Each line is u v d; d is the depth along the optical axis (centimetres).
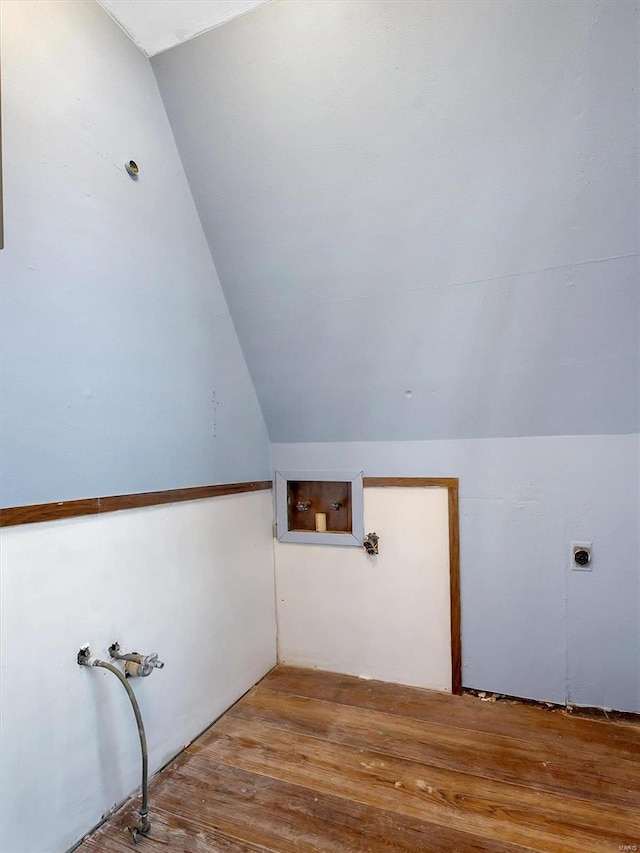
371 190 139
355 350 172
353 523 194
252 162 143
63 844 107
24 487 102
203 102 137
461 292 150
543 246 136
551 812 118
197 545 158
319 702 174
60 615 109
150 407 138
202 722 155
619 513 158
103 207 122
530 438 168
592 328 144
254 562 193
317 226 149
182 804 123
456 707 169
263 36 122
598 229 129
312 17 117
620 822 115
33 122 103
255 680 189
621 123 114
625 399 152
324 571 200
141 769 129
